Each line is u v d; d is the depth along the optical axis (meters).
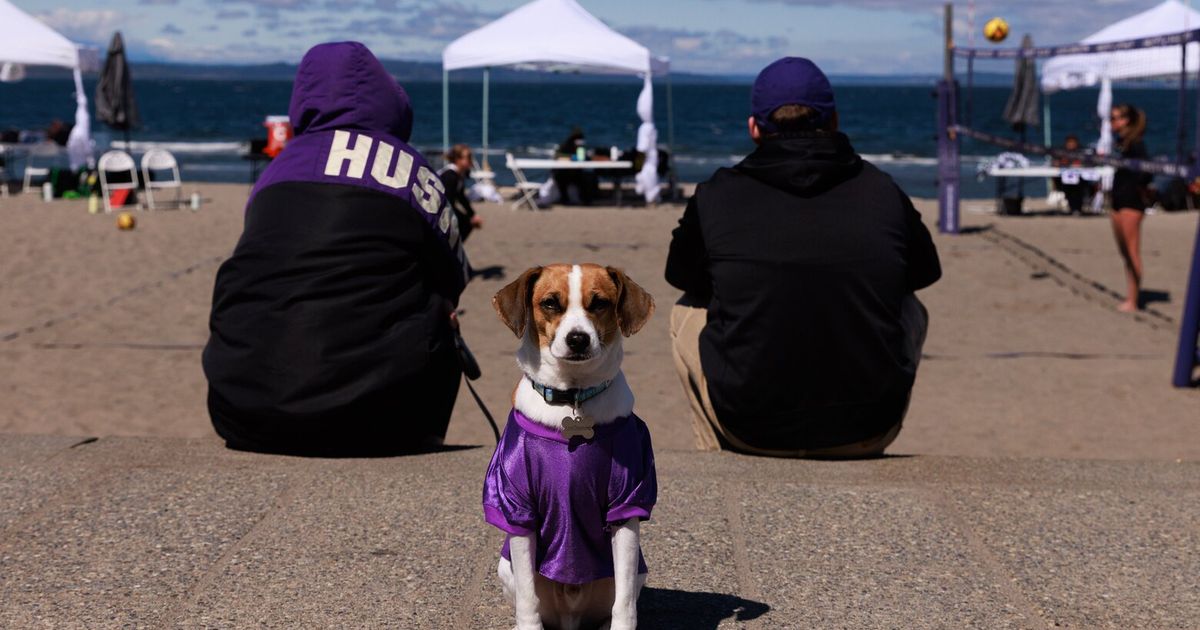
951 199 15.48
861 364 4.28
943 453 6.50
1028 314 10.34
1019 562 3.50
